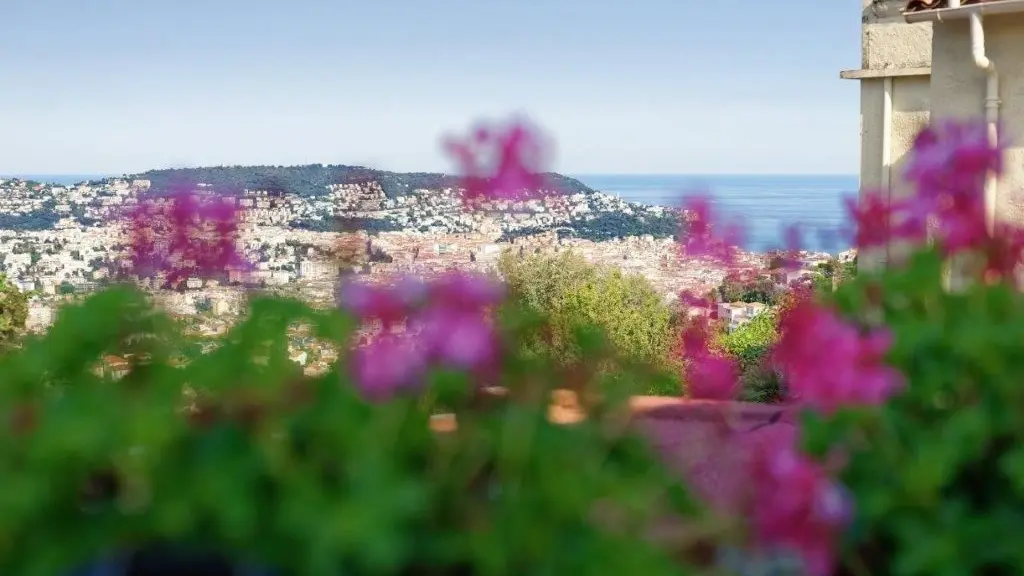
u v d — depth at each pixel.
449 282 1.72
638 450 1.68
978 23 5.86
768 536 1.56
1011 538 1.66
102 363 1.84
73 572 1.41
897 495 1.69
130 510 1.42
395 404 1.55
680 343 3.05
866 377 1.65
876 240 2.37
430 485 1.46
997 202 5.96
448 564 1.40
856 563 1.75
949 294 2.04
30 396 1.68
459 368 1.65
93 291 1.88
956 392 1.88
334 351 1.77
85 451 1.35
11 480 1.36
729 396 2.54
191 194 2.23
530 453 1.51
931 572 1.66
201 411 1.62
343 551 1.32
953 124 2.23
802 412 1.83
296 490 1.38
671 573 1.37
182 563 1.46
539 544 1.35
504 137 1.91
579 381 1.76
